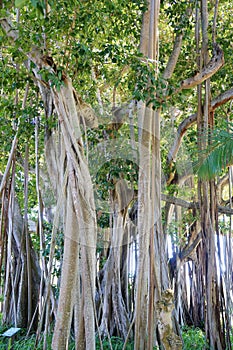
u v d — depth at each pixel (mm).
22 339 7543
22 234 8641
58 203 4887
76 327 4898
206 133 6164
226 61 8023
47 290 5297
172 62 7676
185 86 7156
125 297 7602
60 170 4852
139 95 5098
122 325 7219
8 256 8367
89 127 5277
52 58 4824
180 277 10000
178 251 9633
